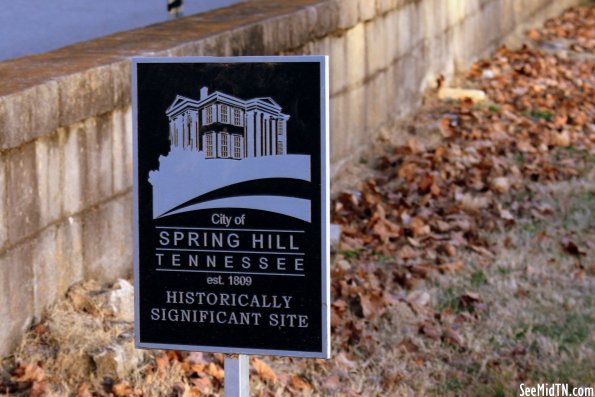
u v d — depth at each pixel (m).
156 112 4.98
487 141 13.73
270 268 4.95
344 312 8.58
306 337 4.95
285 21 10.94
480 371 7.69
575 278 9.45
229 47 9.94
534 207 11.38
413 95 15.08
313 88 4.84
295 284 4.93
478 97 15.91
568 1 25.80
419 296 8.91
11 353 6.96
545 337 8.17
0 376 6.76
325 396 7.26
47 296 7.39
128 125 8.44
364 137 13.11
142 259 5.05
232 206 4.96
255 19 10.74
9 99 6.77
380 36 13.57
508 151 13.39
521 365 7.77
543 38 21.66
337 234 10.24
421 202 11.45
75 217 7.75
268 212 4.93
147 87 4.97
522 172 12.62
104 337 7.12
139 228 5.04
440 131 13.99
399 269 9.59
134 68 4.96
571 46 21.05
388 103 14.01
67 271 7.66
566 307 8.79
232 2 14.99
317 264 4.91
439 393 7.38
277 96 4.87
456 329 8.36
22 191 7.05
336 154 12.19
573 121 15.16
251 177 4.93
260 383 7.29
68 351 6.96
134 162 5.01
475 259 9.86
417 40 15.18
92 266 8.00
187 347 5.05
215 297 5.00
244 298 4.98
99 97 7.90
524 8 22.03
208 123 4.95
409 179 12.09
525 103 15.98
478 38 18.69
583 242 10.43
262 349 4.99
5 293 6.88
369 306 8.55
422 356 7.92
